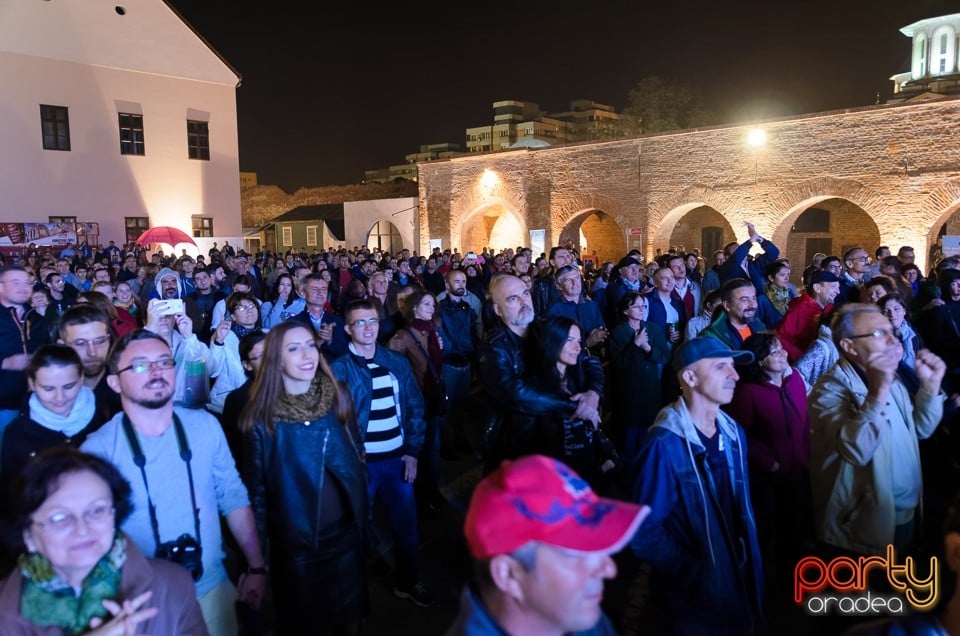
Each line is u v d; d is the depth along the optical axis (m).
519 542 1.35
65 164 24.05
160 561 2.21
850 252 7.57
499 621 1.48
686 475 2.73
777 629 3.68
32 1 23.06
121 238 25.62
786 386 3.68
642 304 5.21
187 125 27.36
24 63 22.98
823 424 3.51
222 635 2.72
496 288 3.75
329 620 3.06
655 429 2.84
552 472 1.44
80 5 24.19
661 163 20.64
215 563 2.71
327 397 3.11
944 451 5.40
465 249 26.28
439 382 5.43
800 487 3.79
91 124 24.66
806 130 17.92
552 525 1.34
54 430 3.06
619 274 8.12
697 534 2.71
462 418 6.63
